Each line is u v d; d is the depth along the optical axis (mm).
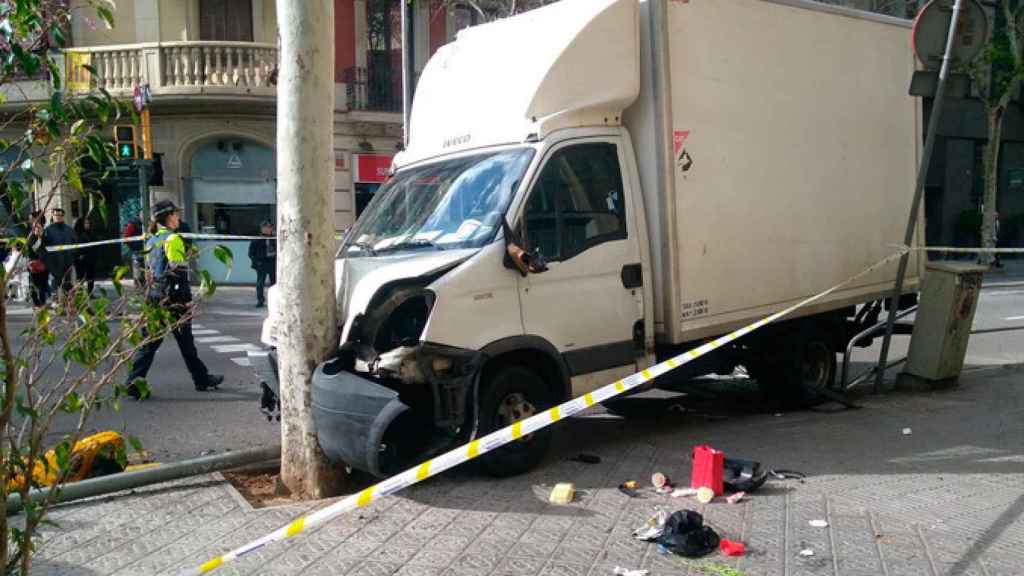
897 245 8359
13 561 2818
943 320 8289
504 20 6684
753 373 7957
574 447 6402
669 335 6320
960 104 32406
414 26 23016
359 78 22734
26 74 2697
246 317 16578
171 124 21516
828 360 8172
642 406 8180
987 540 4383
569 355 5758
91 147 2746
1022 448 6207
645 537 4410
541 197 5660
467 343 5156
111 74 20719
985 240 27969
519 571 4051
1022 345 12172
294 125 5160
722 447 6340
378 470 4875
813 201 7555
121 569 4180
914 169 8797
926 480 5410
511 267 5398
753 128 6941
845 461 5898
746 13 6875
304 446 5340
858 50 8023
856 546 4305
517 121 5859
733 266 6785
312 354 5293
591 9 6094
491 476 5508
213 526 4750
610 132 6203
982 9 7777
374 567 4125
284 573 4078
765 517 4730
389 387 5184
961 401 7938
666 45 6242
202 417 7953
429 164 6422
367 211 6586
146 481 5246
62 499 4793
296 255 5250
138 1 21422
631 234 6211
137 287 3338
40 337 2936
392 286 5082
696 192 6469
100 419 7793
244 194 22391
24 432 3043
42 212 2756
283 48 5168
